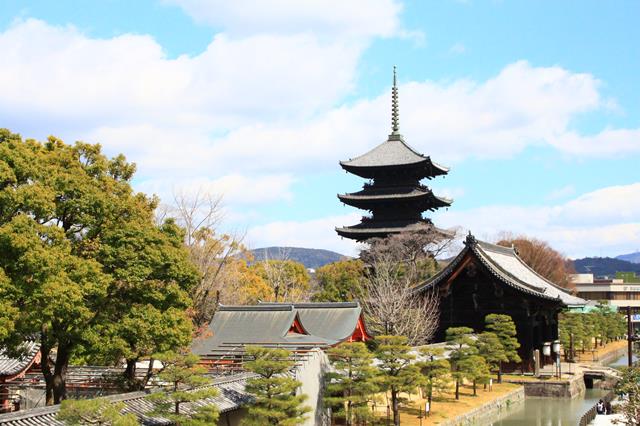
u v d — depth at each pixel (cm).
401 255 10344
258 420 3925
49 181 4012
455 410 6047
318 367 4953
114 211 4400
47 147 4516
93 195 4203
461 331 6838
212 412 3562
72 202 4147
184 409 3731
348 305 6731
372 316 8288
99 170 4572
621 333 14312
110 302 4250
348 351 4794
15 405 4638
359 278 9894
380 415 5556
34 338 4756
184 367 3738
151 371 4566
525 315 8625
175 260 4347
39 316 3566
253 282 9862
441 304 8994
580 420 6091
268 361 4056
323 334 6512
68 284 3678
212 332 6231
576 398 8050
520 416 6731
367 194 12331
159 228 4681
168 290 4309
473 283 8862
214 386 4166
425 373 6134
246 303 8919
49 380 4241
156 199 5372
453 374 6475
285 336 6053
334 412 4975
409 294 8550
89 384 4866
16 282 3497
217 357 5488
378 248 10269
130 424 2941
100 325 4141
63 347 4278
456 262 8731
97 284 3919
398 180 12544
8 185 3669
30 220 3572
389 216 12469
